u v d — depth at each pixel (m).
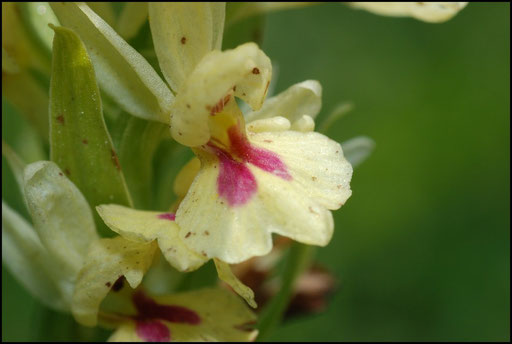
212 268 0.15
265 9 0.15
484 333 0.22
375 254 0.22
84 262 0.14
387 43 0.24
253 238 0.13
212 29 0.13
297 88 0.14
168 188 0.15
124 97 0.13
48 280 0.14
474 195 0.22
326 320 0.21
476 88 0.23
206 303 0.14
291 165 0.13
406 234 0.22
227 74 0.13
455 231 0.22
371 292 0.22
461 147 0.22
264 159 0.13
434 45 0.23
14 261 0.14
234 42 0.15
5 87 0.15
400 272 0.22
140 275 0.14
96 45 0.13
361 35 0.24
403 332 0.22
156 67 0.14
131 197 0.14
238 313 0.14
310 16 0.25
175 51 0.13
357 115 0.23
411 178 0.22
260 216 0.13
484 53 0.23
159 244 0.13
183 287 0.15
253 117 0.14
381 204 0.22
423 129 0.23
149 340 0.14
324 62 0.24
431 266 0.22
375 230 0.22
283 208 0.13
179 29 0.13
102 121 0.14
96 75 0.13
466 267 0.22
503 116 0.23
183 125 0.13
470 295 0.22
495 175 0.22
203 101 0.13
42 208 0.14
